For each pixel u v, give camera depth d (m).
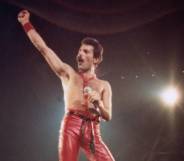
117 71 5.15
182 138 5.45
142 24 5.11
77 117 3.11
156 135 5.47
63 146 3.05
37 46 3.24
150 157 5.45
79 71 3.29
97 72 5.03
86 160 5.31
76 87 3.21
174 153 5.42
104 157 3.05
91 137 3.07
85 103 3.14
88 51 3.33
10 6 5.28
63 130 3.10
